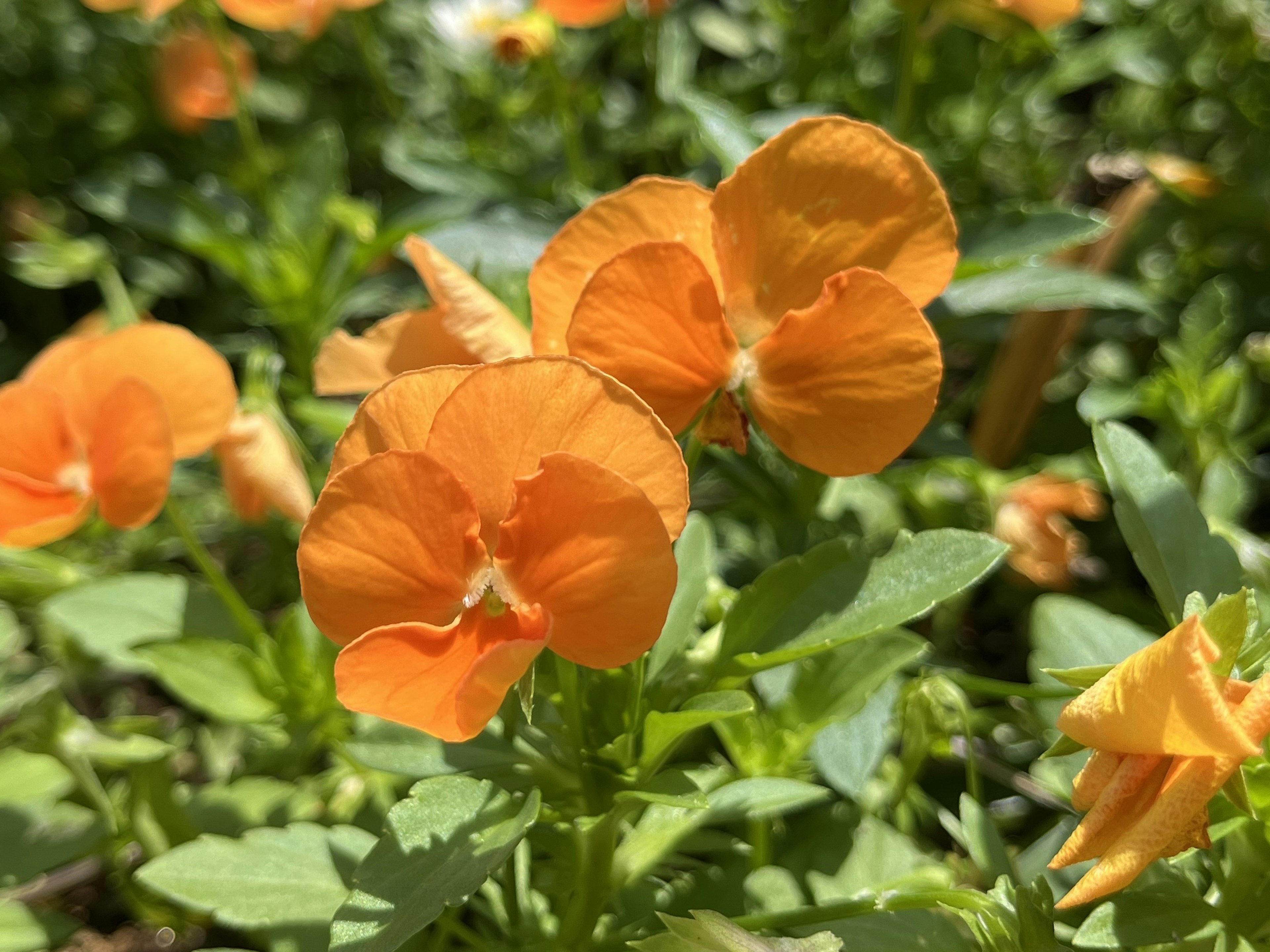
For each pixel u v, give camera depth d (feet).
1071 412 1.44
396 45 2.10
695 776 0.89
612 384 0.63
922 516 1.22
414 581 0.63
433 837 0.69
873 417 0.70
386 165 1.69
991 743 1.15
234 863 0.82
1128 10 1.57
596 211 0.72
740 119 1.07
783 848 0.97
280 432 1.00
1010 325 1.28
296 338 1.40
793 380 0.71
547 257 0.73
